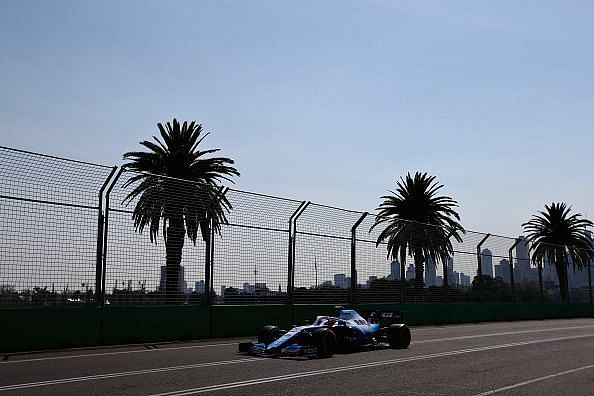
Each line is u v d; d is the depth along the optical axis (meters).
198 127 33.59
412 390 8.91
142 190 16.38
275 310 20.00
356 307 22.97
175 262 17.08
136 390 8.45
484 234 31.62
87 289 15.20
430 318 27.38
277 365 11.52
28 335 14.09
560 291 41.09
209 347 15.24
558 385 9.55
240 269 18.86
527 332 22.02
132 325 16.16
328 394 8.48
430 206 43.16
